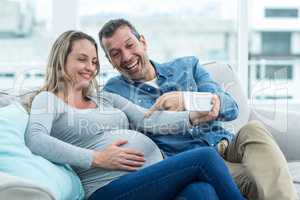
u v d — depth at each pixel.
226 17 3.08
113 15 3.00
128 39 2.01
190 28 3.13
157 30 3.07
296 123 2.24
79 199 1.58
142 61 2.06
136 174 1.58
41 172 1.41
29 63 2.88
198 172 1.54
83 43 1.80
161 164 1.57
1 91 1.90
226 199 1.51
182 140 1.97
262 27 3.06
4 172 1.33
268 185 1.59
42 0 2.95
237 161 1.93
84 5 2.94
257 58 3.06
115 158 1.63
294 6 3.07
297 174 1.85
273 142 1.77
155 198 1.56
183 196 1.50
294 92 2.99
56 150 1.56
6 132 1.51
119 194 1.56
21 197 1.20
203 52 3.12
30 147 1.56
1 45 2.94
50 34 2.92
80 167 1.62
